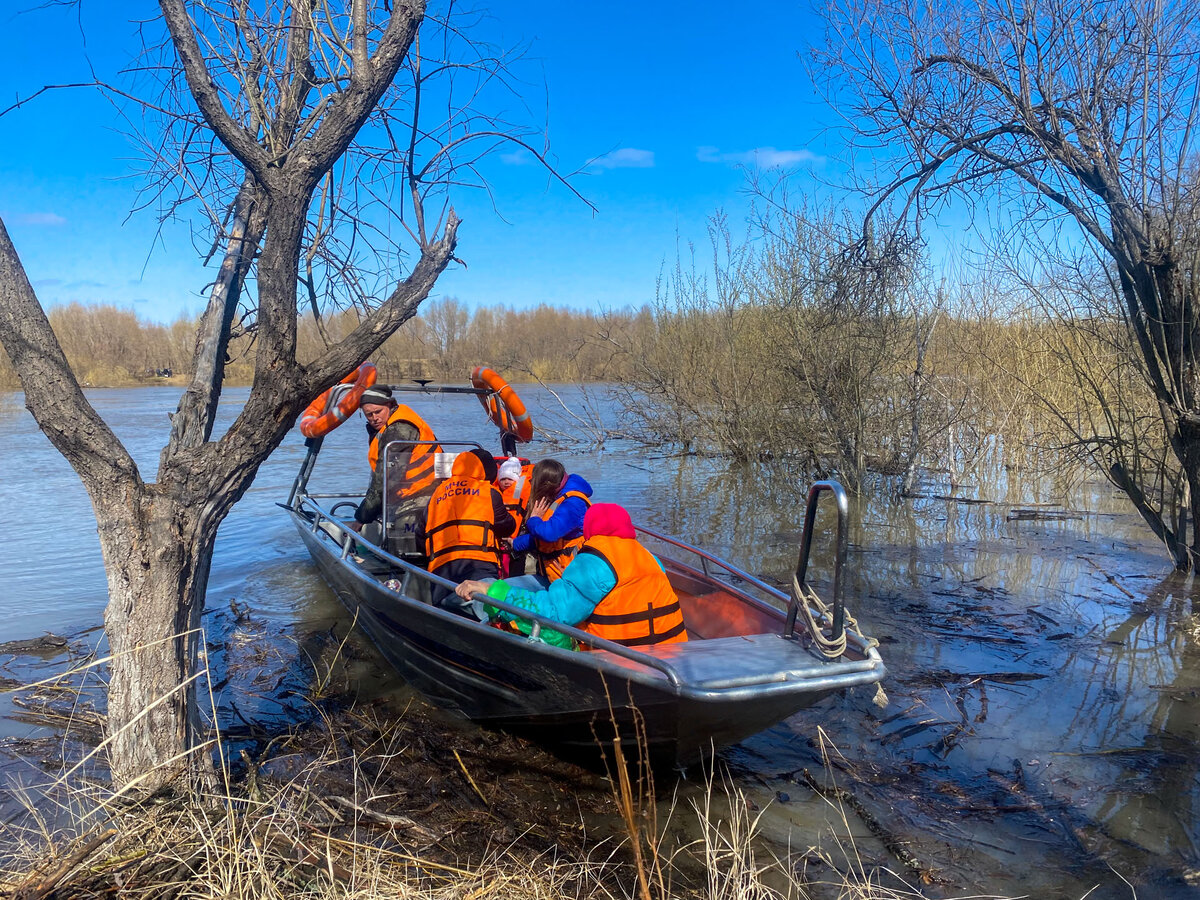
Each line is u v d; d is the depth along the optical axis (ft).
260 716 14.34
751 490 36.91
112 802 9.48
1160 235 18.78
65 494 35.45
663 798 11.80
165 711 9.91
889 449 36.91
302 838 9.86
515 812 11.39
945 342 39.81
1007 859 10.13
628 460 46.83
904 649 17.30
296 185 9.76
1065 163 19.67
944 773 12.26
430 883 9.36
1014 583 22.15
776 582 22.26
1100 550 25.70
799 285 36.14
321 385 10.36
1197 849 10.25
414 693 15.60
